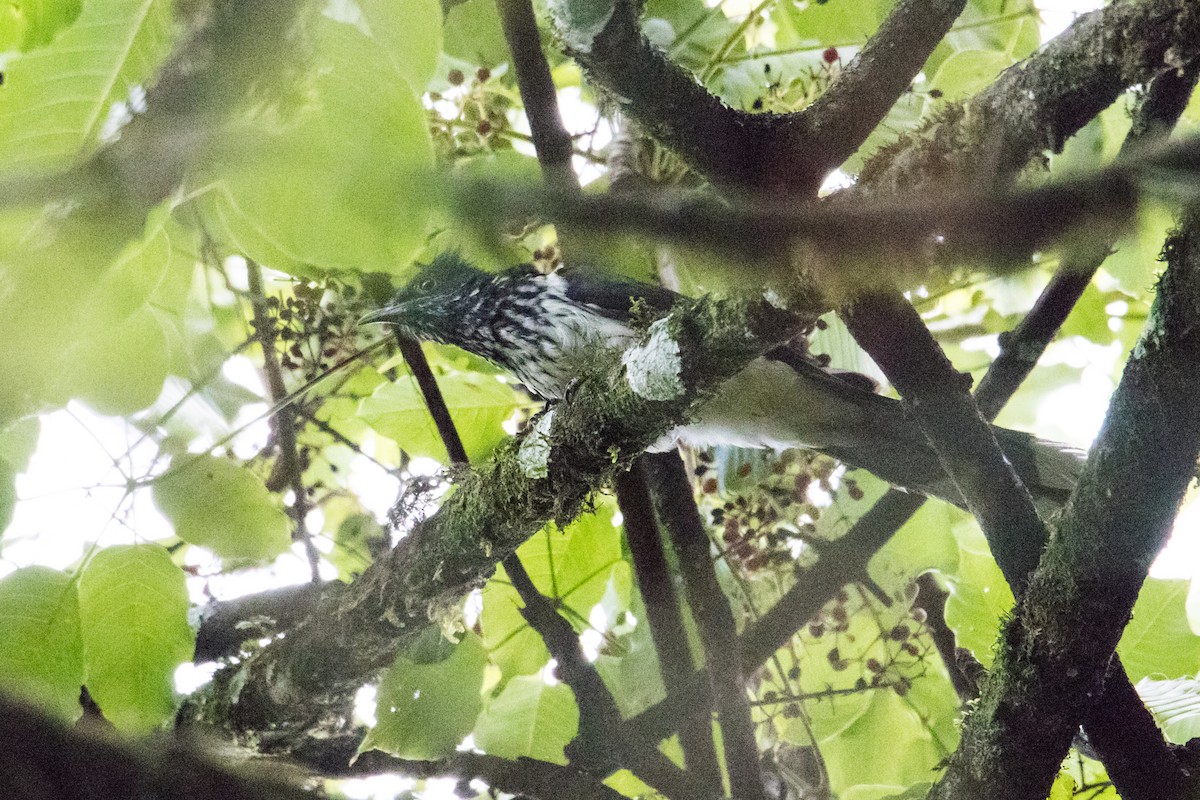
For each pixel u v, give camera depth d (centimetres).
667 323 675
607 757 918
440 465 988
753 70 1005
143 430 872
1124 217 231
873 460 968
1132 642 999
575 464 735
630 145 912
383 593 783
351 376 1152
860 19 1017
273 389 1014
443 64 1016
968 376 725
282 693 812
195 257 893
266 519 859
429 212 229
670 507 926
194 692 849
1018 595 717
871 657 1077
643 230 243
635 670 1033
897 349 711
